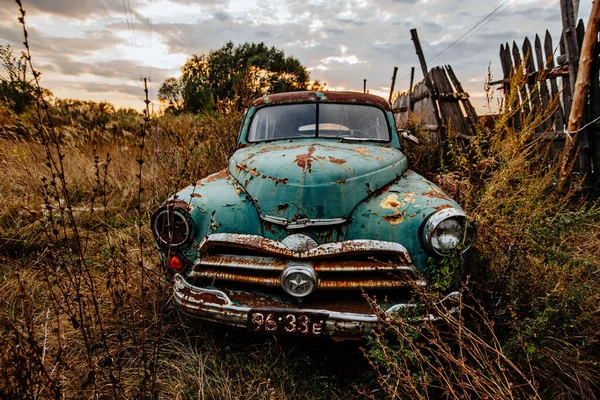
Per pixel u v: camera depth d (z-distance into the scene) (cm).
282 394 194
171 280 228
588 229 336
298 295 195
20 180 491
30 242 328
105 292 265
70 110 882
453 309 190
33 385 160
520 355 196
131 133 724
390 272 202
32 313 236
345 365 219
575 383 200
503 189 289
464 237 192
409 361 196
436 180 352
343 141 321
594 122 414
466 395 162
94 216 403
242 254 215
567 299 210
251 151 287
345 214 212
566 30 423
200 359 212
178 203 219
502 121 344
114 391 171
